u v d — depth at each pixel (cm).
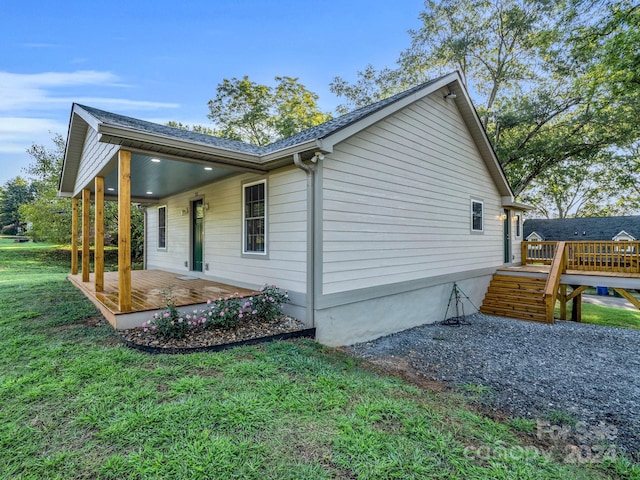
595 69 941
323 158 498
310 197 502
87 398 262
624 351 557
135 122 528
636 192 2444
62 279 984
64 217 1661
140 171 643
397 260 645
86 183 718
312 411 257
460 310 841
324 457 203
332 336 526
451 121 807
